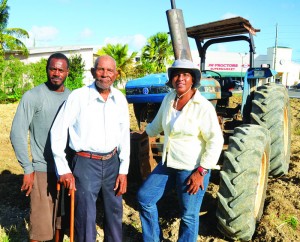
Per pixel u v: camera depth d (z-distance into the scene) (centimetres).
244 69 3512
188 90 302
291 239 365
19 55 2847
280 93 437
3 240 355
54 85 314
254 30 514
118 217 316
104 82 290
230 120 539
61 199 313
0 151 722
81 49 2998
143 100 463
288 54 5147
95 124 292
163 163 315
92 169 295
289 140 527
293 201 436
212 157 296
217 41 545
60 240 333
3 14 2464
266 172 387
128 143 312
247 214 331
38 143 314
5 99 1969
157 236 328
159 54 3506
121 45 3316
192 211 311
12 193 492
